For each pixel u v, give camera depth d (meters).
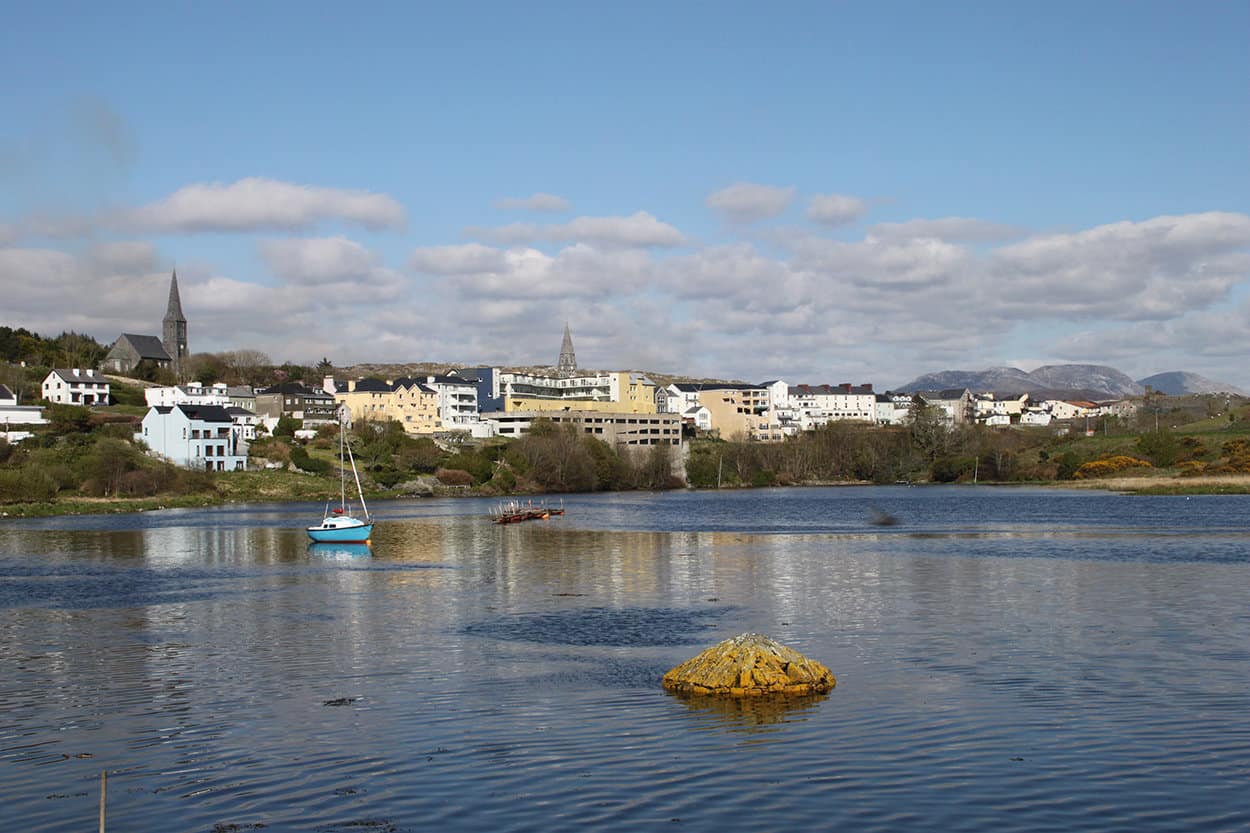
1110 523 138.38
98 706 42.00
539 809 29.27
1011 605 64.94
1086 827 27.36
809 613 63.69
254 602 72.25
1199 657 47.91
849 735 35.69
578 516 175.25
